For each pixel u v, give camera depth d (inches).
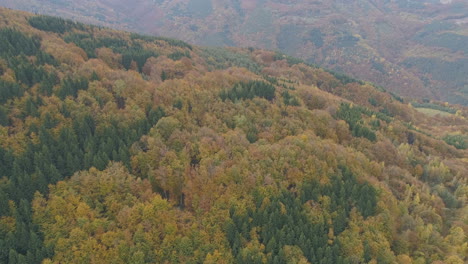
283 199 4055.1
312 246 3742.6
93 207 3757.4
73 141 4308.6
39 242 3361.2
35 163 3934.5
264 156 4530.0
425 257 3929.6
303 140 4980.3
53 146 4160.9
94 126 4672.7
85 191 3799.2
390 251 3777.1
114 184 3890.3
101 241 3417.8
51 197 3693.4
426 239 4094.5
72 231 3385.8
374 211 4217.5
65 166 4094.5
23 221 3491.6
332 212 4060.0
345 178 4544.8
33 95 4813.0
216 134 4827.8
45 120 4409.5
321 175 4473.4
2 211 3491.6
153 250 3503.9
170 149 4520.2
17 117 4399.6
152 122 4936.0
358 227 3929.6
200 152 4451.3
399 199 4768.7
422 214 4490.7
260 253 3563.0
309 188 4254.4
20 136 4160.9
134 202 3796.8
